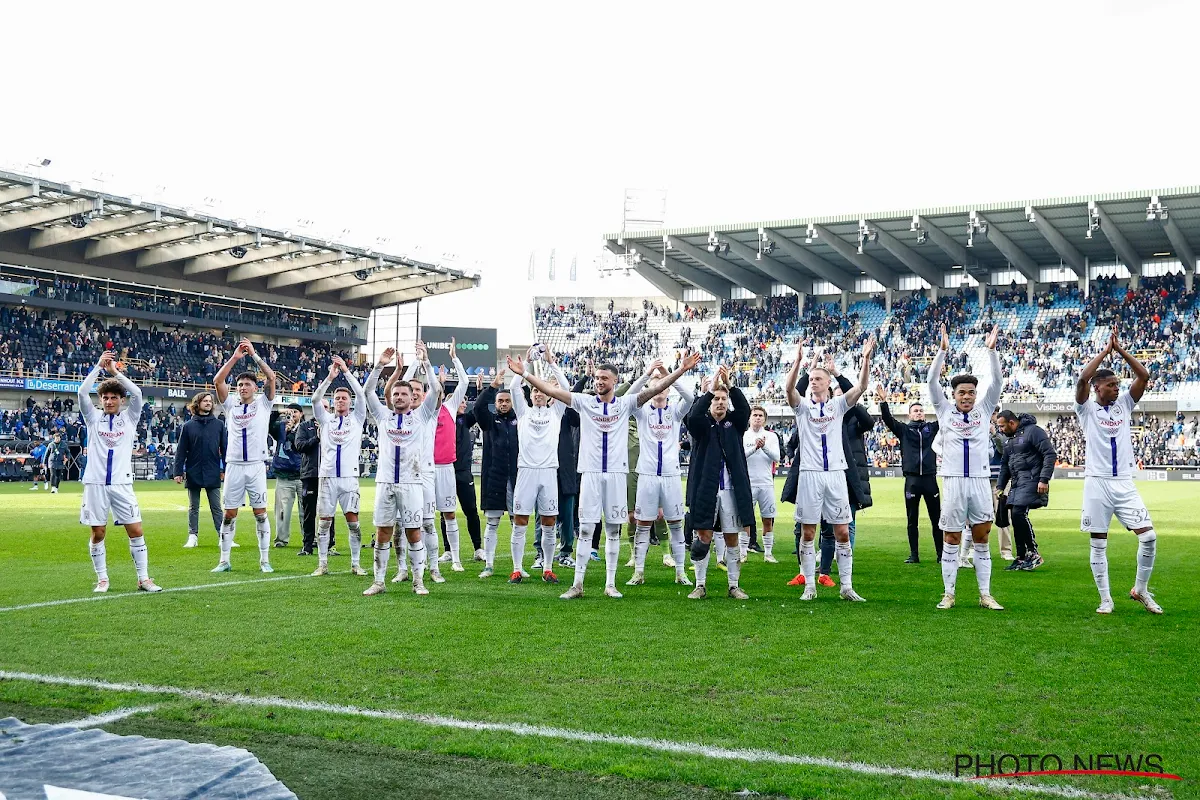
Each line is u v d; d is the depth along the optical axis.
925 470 11.80
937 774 4.08
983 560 8.30
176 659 6.04
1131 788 3.94
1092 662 6.02
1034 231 43.16
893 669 5.83
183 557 12.02
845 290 52.28
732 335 54.06
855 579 10.41
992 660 6.07
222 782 3.88
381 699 5.16
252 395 10.66
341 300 50.53
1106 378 7.96
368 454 43.50
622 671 5.77
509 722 4.77
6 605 8.06
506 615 7.70
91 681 5.48
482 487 10.52
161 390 42.12
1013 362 46.34
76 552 12.32
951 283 51.66
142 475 36.16
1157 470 40.78
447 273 47.62
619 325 58.09
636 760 4.23
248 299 46.66
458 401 10.91
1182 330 44.50
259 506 10.71
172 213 35.72
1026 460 11.28
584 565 8.83
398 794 3.85
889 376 48.25
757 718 4.84
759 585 9.89
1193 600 8.68
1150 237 43.44
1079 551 13.49
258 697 5.18
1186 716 4.85
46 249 39.09
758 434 11.93
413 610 7.92
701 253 49.47
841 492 8.65
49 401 40.25
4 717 4.76
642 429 9.48
